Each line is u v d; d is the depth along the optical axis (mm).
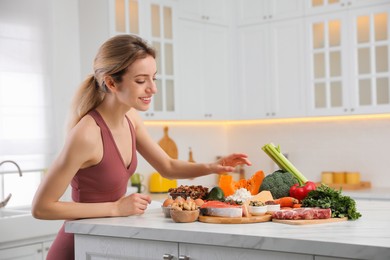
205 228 2289
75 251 2645
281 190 2824
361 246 1857
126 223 2496
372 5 5238
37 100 4883
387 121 5590
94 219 2648
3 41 4691
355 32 5348
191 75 5699
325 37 5520
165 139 5934
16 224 3842
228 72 6051
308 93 5621
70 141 2572
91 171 2699
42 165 4898
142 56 2541
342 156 5855
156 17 5340
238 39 6062
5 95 4684
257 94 5953
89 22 5098
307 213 2377
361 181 5734
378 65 5250
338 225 2287
